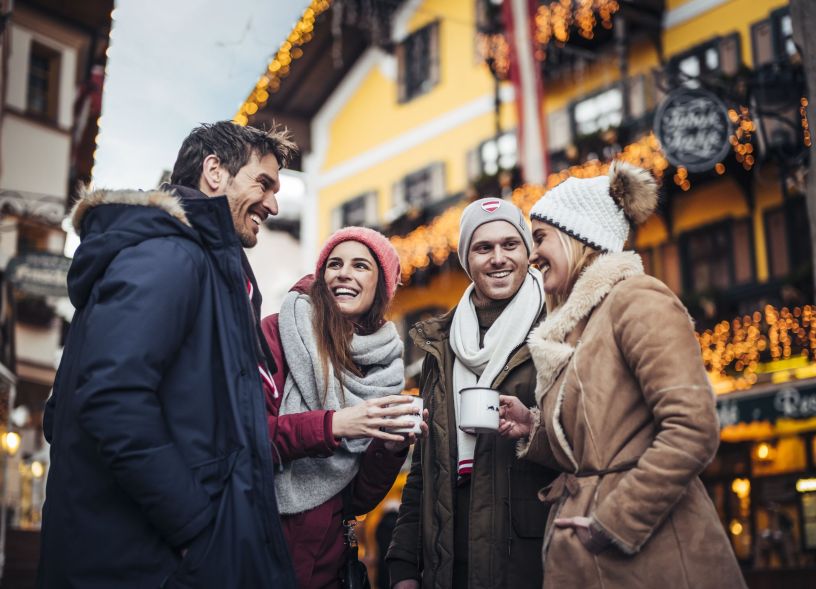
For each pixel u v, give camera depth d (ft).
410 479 11.48
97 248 7.73
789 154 34.17
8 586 46.91
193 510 7.30
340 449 9.98
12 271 39.45
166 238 7.89
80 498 7.38
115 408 7.13
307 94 77.92
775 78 33.83
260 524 7.68
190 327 7.97
